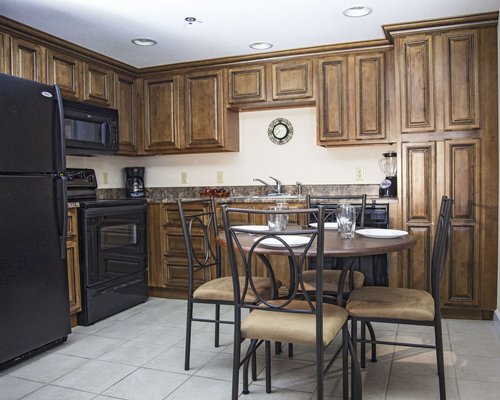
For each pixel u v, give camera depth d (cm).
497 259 319
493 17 310
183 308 368
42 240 269
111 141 382
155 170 466
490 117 319
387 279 340
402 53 335
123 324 327
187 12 294
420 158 334
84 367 249
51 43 335
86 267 324
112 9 287
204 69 411
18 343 253
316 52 376
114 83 403
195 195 452
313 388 220
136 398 212
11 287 249
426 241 334
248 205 374
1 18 293
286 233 173
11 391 221
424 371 237
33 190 262
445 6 295
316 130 389
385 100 364
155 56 390
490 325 313
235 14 300
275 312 197
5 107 244
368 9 297
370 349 270
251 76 396
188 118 417
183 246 391
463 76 323
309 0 280
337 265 339
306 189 416
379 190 380
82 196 387
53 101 274
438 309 201
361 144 373
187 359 244
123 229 365
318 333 173
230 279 263
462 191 326
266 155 428
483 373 233
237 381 188
